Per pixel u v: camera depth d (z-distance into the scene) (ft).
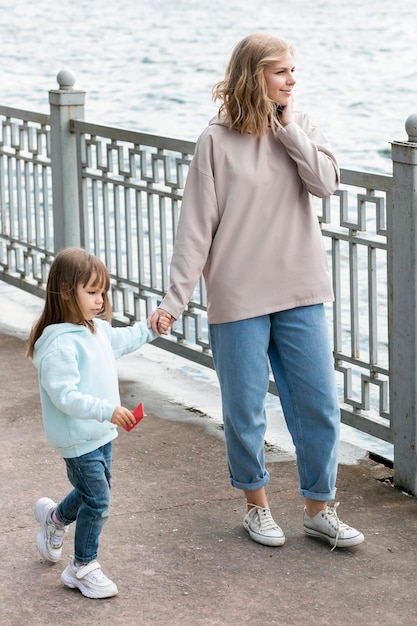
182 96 85.92
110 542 12.95
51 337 11.02
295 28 158.40
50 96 21.07
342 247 31.63
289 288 12.34
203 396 18.65
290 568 12.32
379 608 11.41
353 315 15.35
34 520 13.51
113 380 11.43
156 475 15.08
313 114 75.05
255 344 12.41
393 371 14.42
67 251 11.13
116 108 79.56
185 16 185.88
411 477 14.38
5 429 16.83
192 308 18.51
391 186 14.10
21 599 11.57
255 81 11.71
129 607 11.42
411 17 170.71
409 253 13.76
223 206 12.26
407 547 12.87
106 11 200.95
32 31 158.81
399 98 83.35
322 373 12.42
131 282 20.22
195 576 12.11
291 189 12.26
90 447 11.27
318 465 12.62
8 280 24.11
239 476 12.90
